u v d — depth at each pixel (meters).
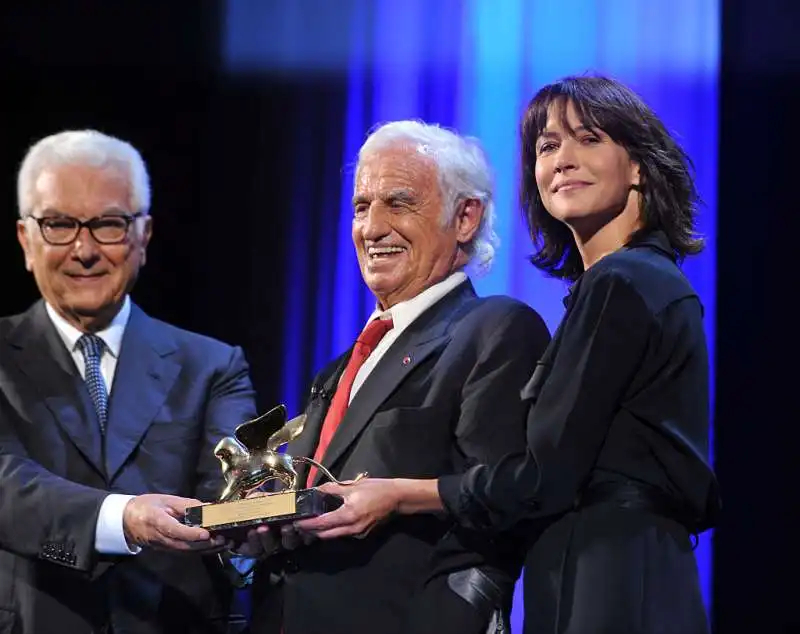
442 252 9.61
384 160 9.64
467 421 8.82
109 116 17.59
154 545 9.38
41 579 9.94
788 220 16.39
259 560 9.56
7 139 17.39
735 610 16.28
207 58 17.77
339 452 9.05
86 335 10.69
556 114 9.12
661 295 8.46
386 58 17.52
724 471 16.44
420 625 8.63
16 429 10.23
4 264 17.05
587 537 8.30
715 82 16.55
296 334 17.42
